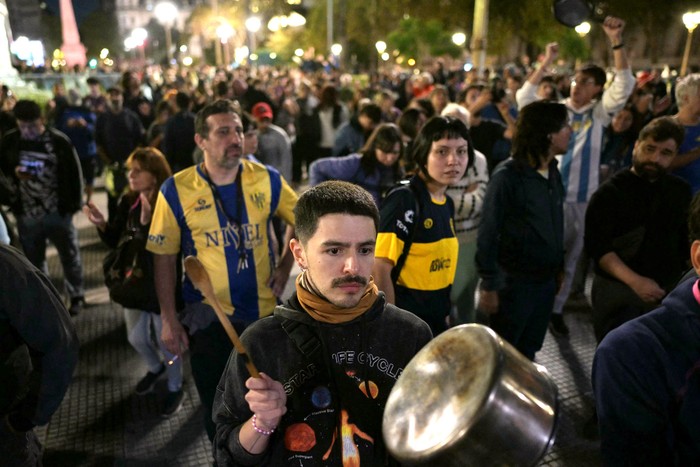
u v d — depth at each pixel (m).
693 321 1.17
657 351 1.20
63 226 4.48
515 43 36.81
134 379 3.69
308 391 1.28
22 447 1.80
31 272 1.72
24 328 1.69
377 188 3.85
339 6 37.81
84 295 4.86
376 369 1.31
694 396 1.16
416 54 29.83
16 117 4.18
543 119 2.75
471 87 6.74
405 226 2.36
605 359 1.27
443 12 28.73
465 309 3.53
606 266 2.76
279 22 41.47
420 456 0.89
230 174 2.54
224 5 47.91
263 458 1.27
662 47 40.78
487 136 5.49
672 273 2.78
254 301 2.57
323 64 29.34
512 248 2.92
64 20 44.69
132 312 3.35
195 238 2.51
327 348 1.29
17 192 4.28
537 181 2.83
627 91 4.02
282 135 5.68
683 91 3.57
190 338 2.58
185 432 3.16
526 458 0.88
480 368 0.92
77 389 3.57
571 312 4.66
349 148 5.60
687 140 3.62
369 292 1.33
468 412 0.87
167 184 2.51
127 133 6.83
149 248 2.53
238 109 2.52
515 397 0.88
